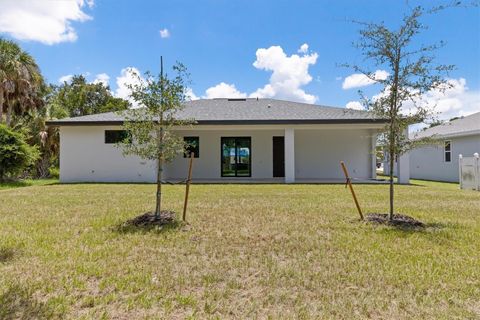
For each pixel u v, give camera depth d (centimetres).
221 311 275
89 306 282
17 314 265
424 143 625
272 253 429
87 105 3772
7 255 415
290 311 275
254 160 1786
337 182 1514
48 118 2161
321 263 390
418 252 432
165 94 584
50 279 337
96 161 1541
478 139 1573
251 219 639
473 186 1230
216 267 375
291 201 885
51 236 505
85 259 400
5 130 1548
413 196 1004
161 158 616
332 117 1460
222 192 1100
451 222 619
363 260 400
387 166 2128
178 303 288
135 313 270
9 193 1073
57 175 2262
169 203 843
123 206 793
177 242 475
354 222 614
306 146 1794
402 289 317
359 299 296
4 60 1825
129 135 619
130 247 451
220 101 2014
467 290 313
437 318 262
